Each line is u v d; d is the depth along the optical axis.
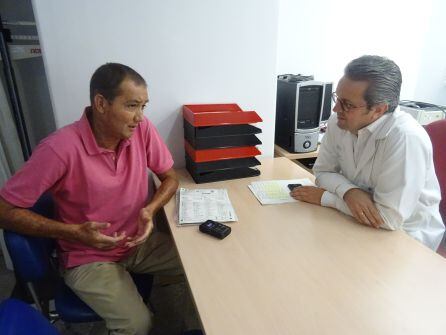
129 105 1.01
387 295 0.78
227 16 1.49
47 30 1.29
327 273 0.86
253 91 1.67
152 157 1.30
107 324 1.06
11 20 1.69
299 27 2.25
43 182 1.01
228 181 1.47
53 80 1.36
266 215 1.16
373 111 1.04
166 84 1.52
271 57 1.63
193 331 1.04
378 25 2.40
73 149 1.03
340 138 1.28
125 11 1.36
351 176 1.27
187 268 0.88
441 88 2.71
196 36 1.48
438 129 1.33
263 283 0.82
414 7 2.41
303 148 1.94
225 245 0.99
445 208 1.32
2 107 1.65
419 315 0.72
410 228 1.20
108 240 1.00
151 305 1.67
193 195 1.30
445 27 2.53
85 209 1.12
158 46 1.45
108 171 1.11
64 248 1.17
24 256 0.98
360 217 1.08
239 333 0.68
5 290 1.76
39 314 0.70
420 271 0.87
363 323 0.70
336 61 2.42
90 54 1.37
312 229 1.07
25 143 1.69
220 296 0.78
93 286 1.07
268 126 1.77
